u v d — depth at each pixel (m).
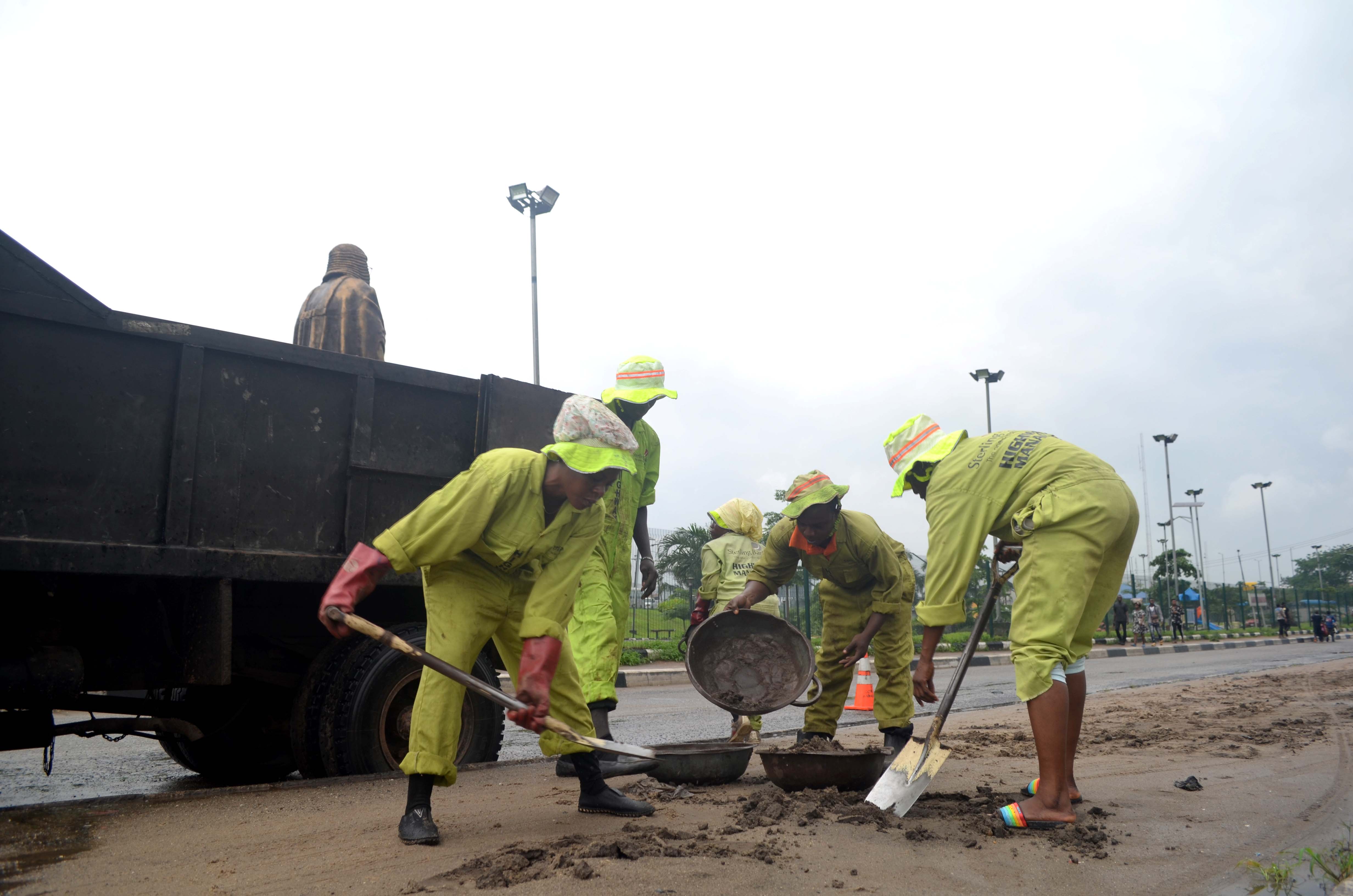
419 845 3.15
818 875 2.78
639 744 7.16
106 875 2.84
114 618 4.32
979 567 27.53
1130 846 3.24
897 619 5.39
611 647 4.91
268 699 5.33
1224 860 3.11
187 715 5.11
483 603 3.28
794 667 4.99
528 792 4.30
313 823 3.57
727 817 3.63
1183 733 6.30
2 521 3.79
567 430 3.16
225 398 4.45
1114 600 3.85
